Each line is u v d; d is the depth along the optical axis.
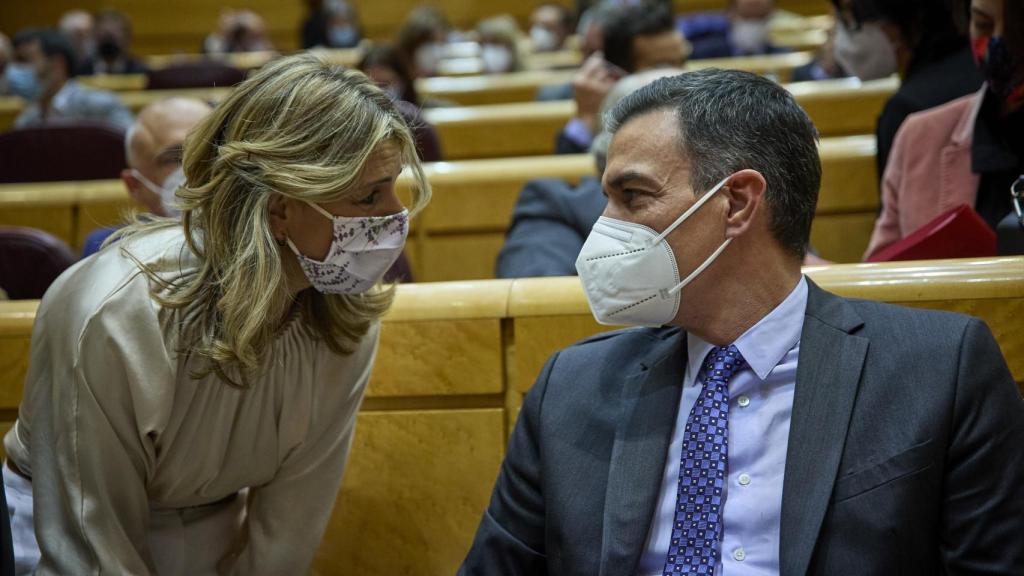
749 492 1.19
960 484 1.13
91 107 4.85
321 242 1.34
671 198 1.22
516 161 2.81
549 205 2.34
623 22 3.21
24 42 4.91
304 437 1.48
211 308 1.36
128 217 1.48
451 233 2.79
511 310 1.62
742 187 1.21
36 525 1.33
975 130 1.95
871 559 1.11
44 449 1.35
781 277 1.25
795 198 1.23
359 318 1.46
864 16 2.39
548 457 1.29
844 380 1.18
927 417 1.14
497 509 1.34
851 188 2.57
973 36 1.91
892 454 1.13
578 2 7.19
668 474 1.24
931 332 1.20
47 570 1.32
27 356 1.70
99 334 1.32
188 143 1.37
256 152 1.30
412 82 4.10
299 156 1.31
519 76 5.30
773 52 5.40
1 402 1.71
